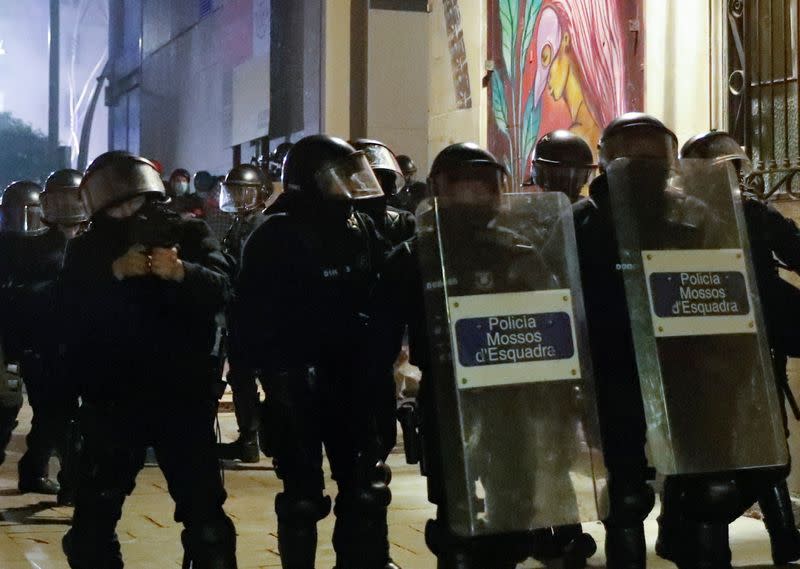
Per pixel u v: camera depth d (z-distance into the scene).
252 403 9.49
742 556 6.41
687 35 8.46
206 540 4.56
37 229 7.22
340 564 5.14
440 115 12.61
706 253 4.75
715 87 8.26
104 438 4.66
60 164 30.88
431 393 4.64
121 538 6.91
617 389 4.84
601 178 4.98
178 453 4.63
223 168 23.11
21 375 7.36
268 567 6.22
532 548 4.88
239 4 21.91
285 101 19.19
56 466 9.55
